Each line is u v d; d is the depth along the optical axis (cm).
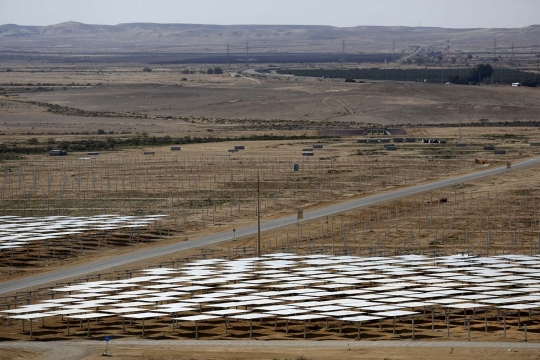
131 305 13738
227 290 14862
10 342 12156
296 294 14588
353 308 13600
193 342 12088
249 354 11244
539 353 11356
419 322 13362
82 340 12269
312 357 11038
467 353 11350
